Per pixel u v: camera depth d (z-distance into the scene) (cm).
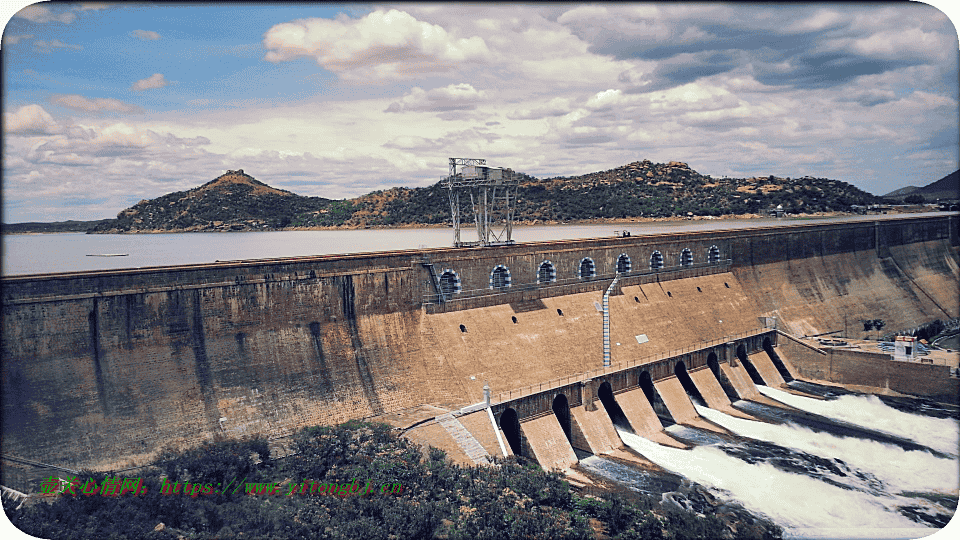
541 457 7450
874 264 15575
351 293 7562
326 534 4853
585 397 8256
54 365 5488
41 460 5200
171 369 6075
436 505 5422
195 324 6316
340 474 5591
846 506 6775
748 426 9131
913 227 16962
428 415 7169
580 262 10275
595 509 5878
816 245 14450
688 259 12131
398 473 5641
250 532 4722
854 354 10956
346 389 7144
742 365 11038
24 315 5375
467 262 8744
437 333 8150
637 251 11150
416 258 8212
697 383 9962
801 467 7738
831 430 9012
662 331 10675
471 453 6588
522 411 7606
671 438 8619
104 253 9725
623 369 8862
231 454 5609
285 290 6988
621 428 8738
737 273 12912
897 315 14700
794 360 11612
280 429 6469
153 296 6062
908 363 10431
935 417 9531
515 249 9338
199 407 6106
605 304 9256
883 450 8288
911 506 6812
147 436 5741
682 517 5925
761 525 6269
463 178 9119
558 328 9431
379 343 7681
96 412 5572
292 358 6894
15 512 4634
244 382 6469
